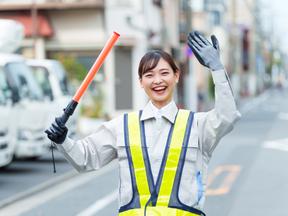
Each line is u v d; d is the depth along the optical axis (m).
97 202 11.94
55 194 12.98
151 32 31.88
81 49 31.28
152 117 4.24
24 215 10.75
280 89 91.69
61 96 18.23
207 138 4.23
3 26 16.22
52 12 31.08
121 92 31.08
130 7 30.73
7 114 13.95
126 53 30.97
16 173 15.61
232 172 15.30
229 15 66.38
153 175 4.16
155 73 4.28
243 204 11.31
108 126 4.34
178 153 4.16
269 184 13.48
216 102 4.12
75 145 4.25
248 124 31.42
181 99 33.03
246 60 70.88
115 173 15.94
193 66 33.22
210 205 11.25
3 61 14.73
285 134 25.69
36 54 30.19
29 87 15.89
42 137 16.08
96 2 30.42
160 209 4.09
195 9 46.72
